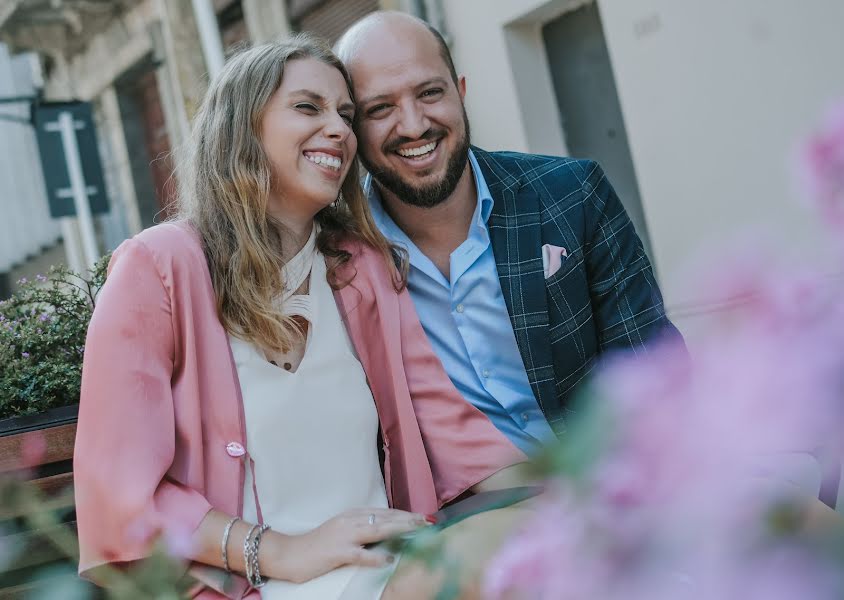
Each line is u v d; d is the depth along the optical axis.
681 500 0.35
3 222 9.27
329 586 1.47
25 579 1.48
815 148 0.34
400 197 2.16
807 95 4.06
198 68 6.81
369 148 2.14
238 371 1.69
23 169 9.16
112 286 1.65
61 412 1.79
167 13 6.89
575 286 2.12
